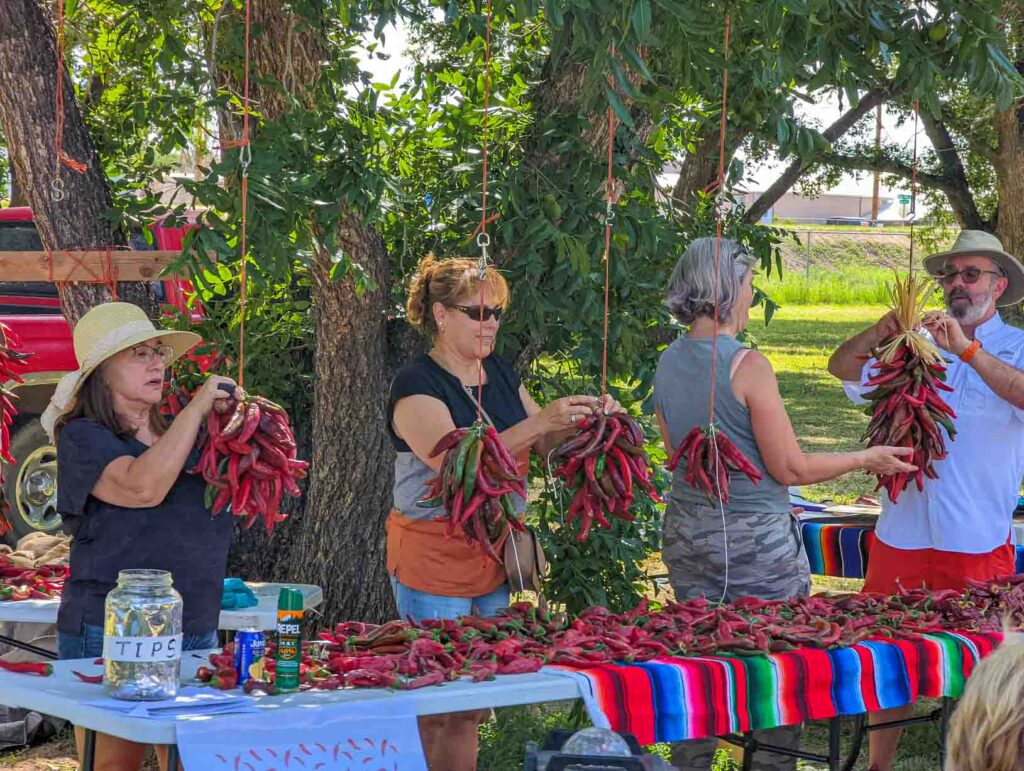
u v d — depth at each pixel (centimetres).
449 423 396
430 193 591
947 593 419
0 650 554
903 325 459
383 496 615
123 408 356
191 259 465
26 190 543
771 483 415
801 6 352
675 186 921
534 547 412
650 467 608
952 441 462
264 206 480
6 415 511
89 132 590
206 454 340
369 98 563
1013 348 471
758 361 409
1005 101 409
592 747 283
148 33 556
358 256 581
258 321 628
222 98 530
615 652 345
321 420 612
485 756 545
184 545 354
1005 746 184
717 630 361
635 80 525
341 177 514
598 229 543
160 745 298
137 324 353
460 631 352
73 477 345
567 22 383
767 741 414
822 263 4319
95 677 314
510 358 593
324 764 284
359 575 613
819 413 1672
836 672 350
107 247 548
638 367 584
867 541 573
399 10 493
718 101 543
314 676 317
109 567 348
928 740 580
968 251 470
